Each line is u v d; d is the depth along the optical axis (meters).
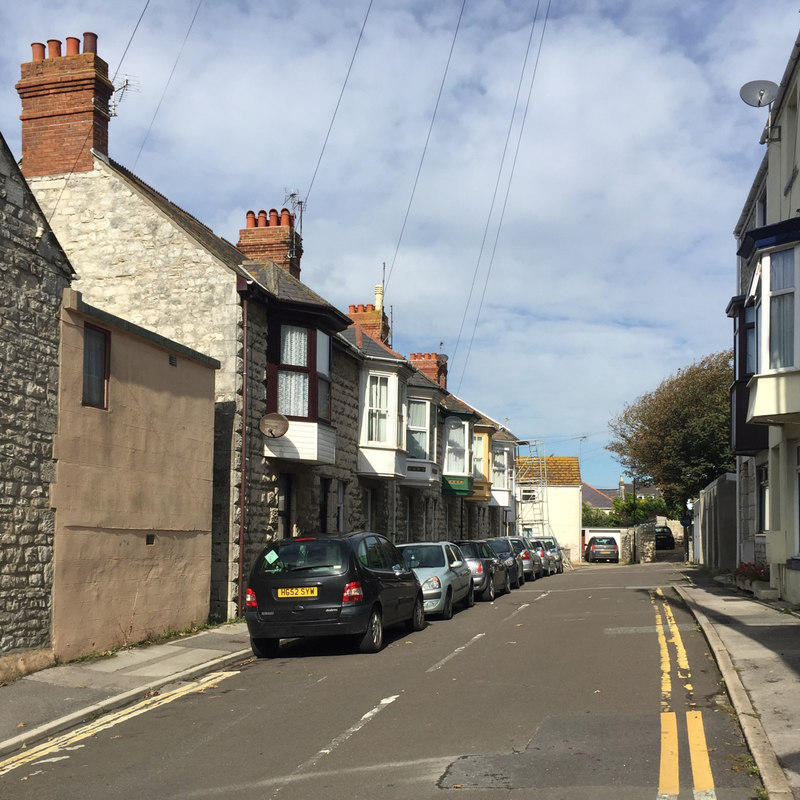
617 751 7.17
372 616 13.17
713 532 34.66
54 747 8.30
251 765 7.25
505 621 16.94
